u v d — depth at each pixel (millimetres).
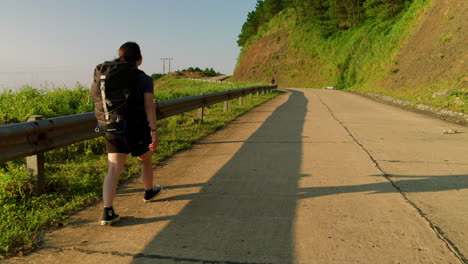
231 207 3418
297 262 2412
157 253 2543
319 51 64500
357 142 6598
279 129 8258
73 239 2781
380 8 47938
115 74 2885
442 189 3910
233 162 5160
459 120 9961
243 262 2416
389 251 2564
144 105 3094
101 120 2969
